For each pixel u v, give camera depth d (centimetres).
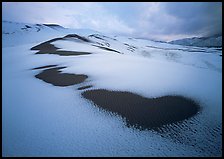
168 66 2631
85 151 994
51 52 4125
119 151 993
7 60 3553
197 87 1802
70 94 1688
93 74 2202
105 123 1223
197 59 7612
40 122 1248
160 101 1505
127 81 1927
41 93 1747
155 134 1114
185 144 1041
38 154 977
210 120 1259
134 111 1362
